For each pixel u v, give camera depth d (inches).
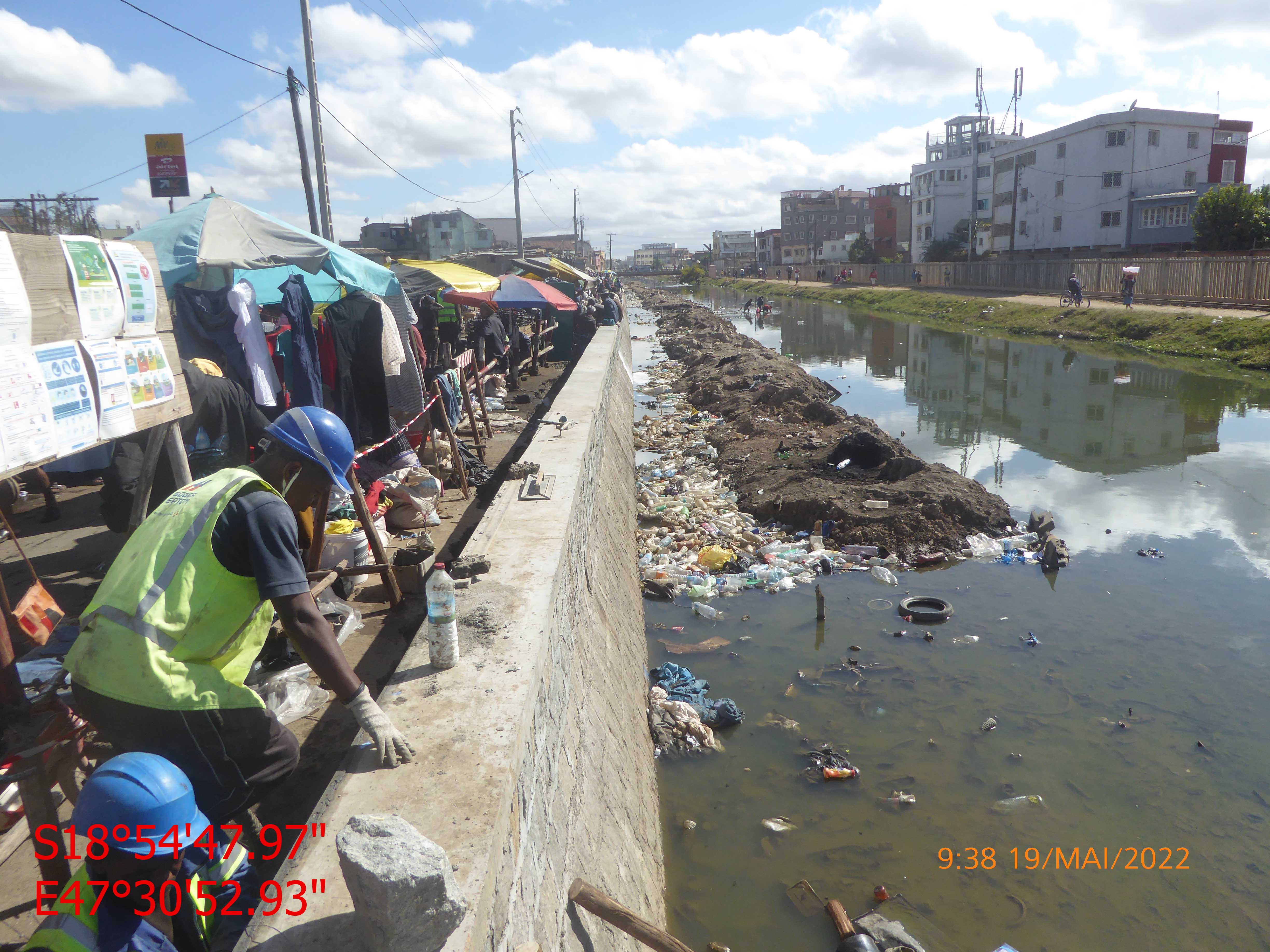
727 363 1023.0
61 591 222.8
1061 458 619.5
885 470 501.0
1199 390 853.2
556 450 363.9
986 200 2765.7
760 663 319.9
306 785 149.6
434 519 311.7
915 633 340.2
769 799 239.9
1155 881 205.0
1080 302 1461.6
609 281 2770.7
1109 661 314.7
